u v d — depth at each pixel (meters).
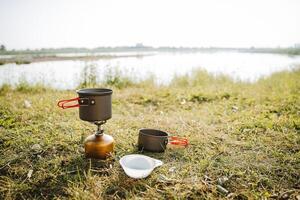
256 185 2.60
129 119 4.64
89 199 2.32
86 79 8.23
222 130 4.18
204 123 4.49
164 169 2.86
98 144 2.98
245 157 3.18
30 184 2.56
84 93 2.70
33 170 2.78
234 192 2.50
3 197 2.37
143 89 7.57
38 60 23.97
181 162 3.08
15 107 5.00
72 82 9.12
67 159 2.99
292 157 3.12
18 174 2.71
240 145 3.55
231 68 16.55
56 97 6.09
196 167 2.93
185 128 4.21
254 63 23.17
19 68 13.20
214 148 3.47
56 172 2.71
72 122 4.23
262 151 3.36
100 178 2.62
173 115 5.07
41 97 6.06
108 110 2.84
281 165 2.96
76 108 5.11
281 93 6.91
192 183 2.60
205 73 9.64
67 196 2.41
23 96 6.28
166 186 2.56
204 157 3.15
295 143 3.54
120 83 8.37
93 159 3.01
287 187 2.60
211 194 2.44
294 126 4.25
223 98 6.50
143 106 5.87
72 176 2.68
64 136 3.59
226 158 3.14
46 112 4.73
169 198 2.39
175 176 2.73
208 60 29.52
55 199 2.35
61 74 11.84
